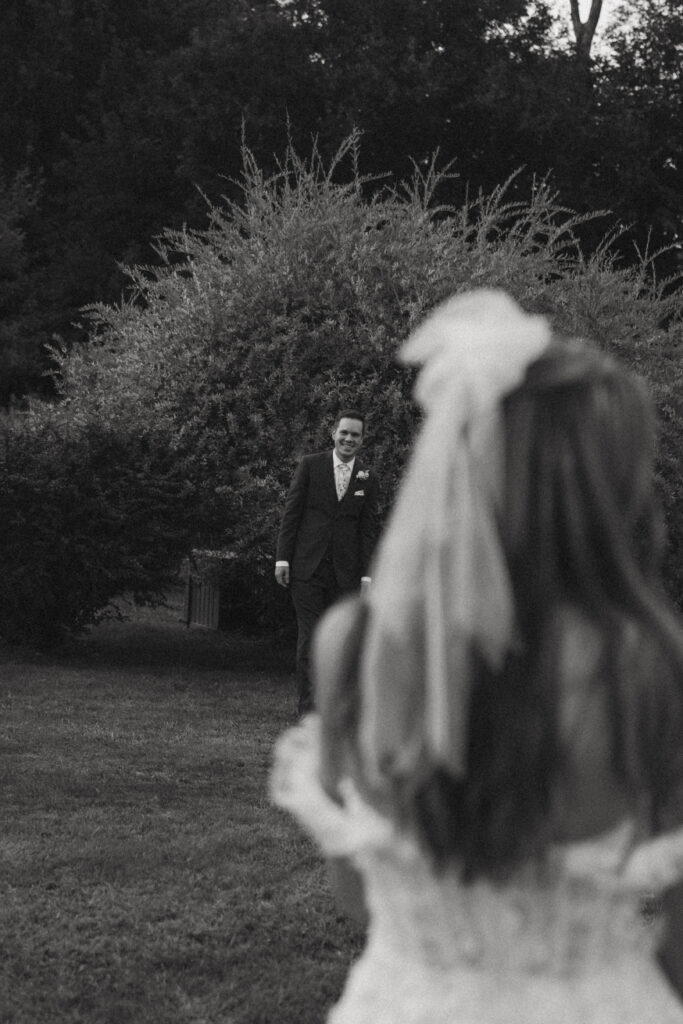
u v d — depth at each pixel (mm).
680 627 1267
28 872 4992
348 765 1344
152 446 11336
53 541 10945
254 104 24094
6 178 28766
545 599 1220
